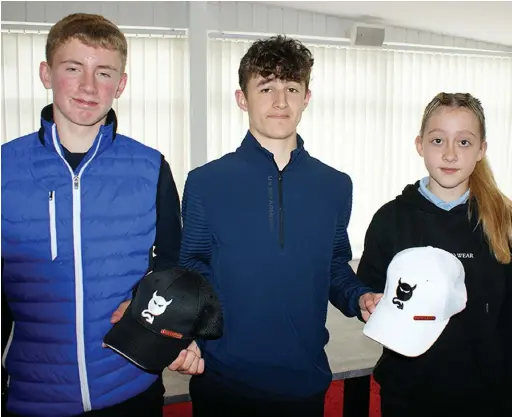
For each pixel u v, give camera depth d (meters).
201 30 3.63
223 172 1.24
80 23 1.11
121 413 1.15
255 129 1.26
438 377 1.26
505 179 4.88
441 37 4.37
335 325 2.38
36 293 1.10
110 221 1.13
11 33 3.43
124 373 1.15
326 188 1.26
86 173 1.12
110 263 1.13
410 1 3.44
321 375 1.23
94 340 1.12
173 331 1.07
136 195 1.16
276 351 1.19
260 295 1.19
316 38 4.02
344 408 1.88
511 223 1.29
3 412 1.12
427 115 1.34
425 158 1.33
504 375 1.28
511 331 1.27
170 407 2.18
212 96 3.85
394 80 4.28
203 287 1.12
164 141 3.79
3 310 1.14
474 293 1.27
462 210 1.31
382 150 4.31
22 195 1.09
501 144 4.80
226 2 3.75
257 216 1.21
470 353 1.26
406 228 1.33
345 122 4.17
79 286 1.10
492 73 4.66
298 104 1.24
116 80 1.14
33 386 1.10
